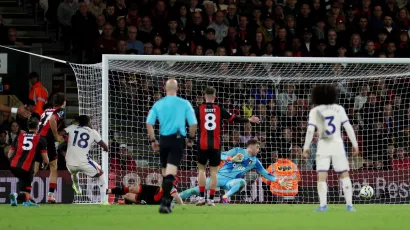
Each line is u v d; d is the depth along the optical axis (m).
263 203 55.97
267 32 72.31
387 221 30.47
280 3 78.06
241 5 76.62
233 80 62.00
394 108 61.88
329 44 71.00
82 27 68.88
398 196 58.50
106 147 50.41
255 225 28.44
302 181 57.22
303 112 60.94
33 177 52.34
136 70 59.00
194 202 51.81
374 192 58.22
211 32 69.56
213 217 32.66
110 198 53.28
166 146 35.66
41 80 67.75
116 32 69.69
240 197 56.09
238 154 50.88
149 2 73.00
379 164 59.38
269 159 59.84
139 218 32.16
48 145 50.41
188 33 70.12
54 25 73.75
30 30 73.00
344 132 60.94
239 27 71.94
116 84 60.81
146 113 60.03
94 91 55.28
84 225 28.78
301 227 27.50
